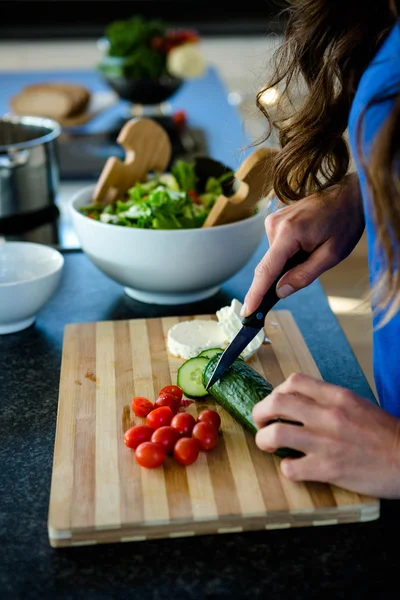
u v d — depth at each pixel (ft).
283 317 4.45
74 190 7.48
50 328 4.50
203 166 5.17
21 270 4.61
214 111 9.65
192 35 9.00
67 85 9.16
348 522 2.92
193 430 3.18
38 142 5.92
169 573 2.69
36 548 2.81
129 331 4.28
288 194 3.72
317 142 3.39
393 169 2.52
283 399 2.94
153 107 9.29
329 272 9.01
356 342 7.91
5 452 3.37
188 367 3.75
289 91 3.47
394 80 2.48
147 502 2.89
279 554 2.77
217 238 4.34
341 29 3.06
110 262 4.50
